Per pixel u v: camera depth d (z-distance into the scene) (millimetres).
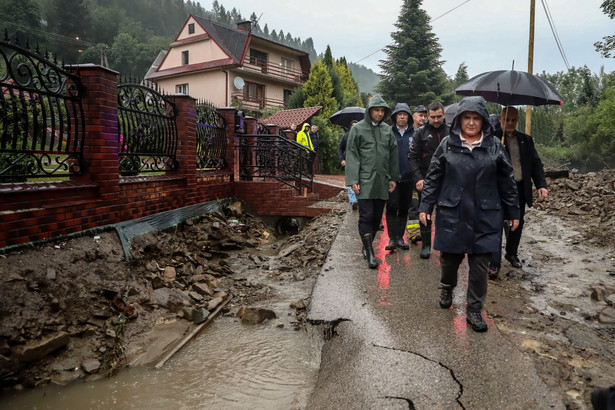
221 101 31891
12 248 3574
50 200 4062
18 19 68250
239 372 3312
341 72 44406
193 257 5812
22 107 3943
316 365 3414
